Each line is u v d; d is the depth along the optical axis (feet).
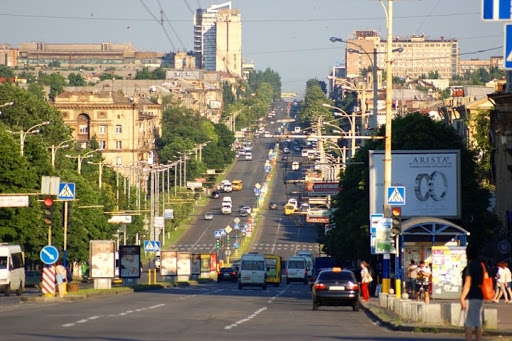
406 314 278.46
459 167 509.76
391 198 392.68
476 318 174.19
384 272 412.16
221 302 407.03
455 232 456.45
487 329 226.99
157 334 217.36
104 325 244.22
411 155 510.99
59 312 306.14
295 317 306.76
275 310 351.25
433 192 509.76
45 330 226.58
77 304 370.94
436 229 456.86
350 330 248.52
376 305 371.76
